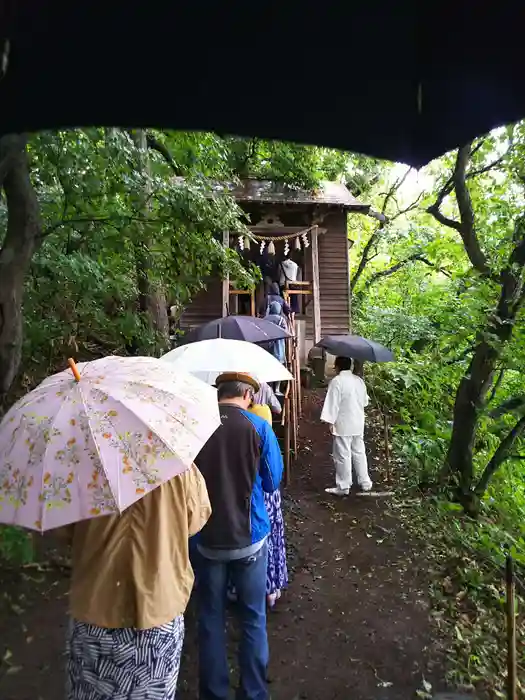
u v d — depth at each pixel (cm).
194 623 419
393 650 407
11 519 190
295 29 198
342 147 226
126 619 214
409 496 725
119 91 206
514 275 643
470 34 201
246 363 432
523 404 674
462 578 521
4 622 405
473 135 218
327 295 1414
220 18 192
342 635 423
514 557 581
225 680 304
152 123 212
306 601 470
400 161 232
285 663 386
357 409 717
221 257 619
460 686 370
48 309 577
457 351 936
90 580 218
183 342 631
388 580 512
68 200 538
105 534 218
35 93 203
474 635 434
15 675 353
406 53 208
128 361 248
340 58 207
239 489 301
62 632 400
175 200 553
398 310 1323
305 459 854
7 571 459
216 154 721
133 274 655
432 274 1509
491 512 748
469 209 754
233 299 1388
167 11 187
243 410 320
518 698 363
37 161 527
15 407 217
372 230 2042
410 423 1029
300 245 1361
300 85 212
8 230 388
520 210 698
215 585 304
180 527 231
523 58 198
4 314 377
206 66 204
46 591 445
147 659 216
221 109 213
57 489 190
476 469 822
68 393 213
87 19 186
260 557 305
